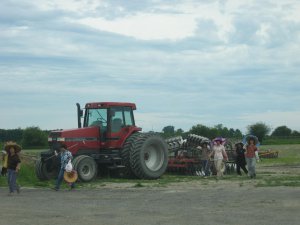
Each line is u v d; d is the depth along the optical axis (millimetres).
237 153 26594
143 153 23938
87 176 22141
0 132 69875
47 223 11164
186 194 16562
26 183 21875
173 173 27938
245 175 26062
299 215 11727
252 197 15234
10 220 11641
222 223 10812
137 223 10984
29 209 13516
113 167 24062
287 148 70000
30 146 70375
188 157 27969
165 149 25062
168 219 11461
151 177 24109
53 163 22906
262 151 51375
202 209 12969
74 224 10984
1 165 24203
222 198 15180
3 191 18781
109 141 24109
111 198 15859
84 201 15180
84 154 23562
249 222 10875
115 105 24531
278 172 28531
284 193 16172
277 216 11609
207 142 26703
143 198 15672
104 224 10945
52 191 18562
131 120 25078
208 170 26250
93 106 24656
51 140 23328
